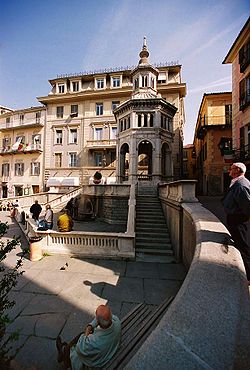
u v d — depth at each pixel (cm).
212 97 2392
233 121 1933
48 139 3167
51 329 394
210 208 1115
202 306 162
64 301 494
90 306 475
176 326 143
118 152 1947
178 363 116
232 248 287
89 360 259
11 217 1864
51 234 840
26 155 3288
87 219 1669
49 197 2417
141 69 1931
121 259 786
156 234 1001
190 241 602
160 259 802
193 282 197
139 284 590
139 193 1672
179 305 164
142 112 1764
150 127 1739
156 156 1719
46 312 448
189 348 125
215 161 2322
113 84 3028
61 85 3183
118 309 465
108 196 1562
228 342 129
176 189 850
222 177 2292
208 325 143
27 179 3253
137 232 1028
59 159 3144
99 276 640
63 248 827
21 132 3372
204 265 231
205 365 114
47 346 350
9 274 259
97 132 3017
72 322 415
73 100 3105
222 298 171
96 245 815
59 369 301
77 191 2158
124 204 1487
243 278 206
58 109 3197
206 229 382
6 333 382
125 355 270
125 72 2995
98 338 265
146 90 1897
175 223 848
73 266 716
